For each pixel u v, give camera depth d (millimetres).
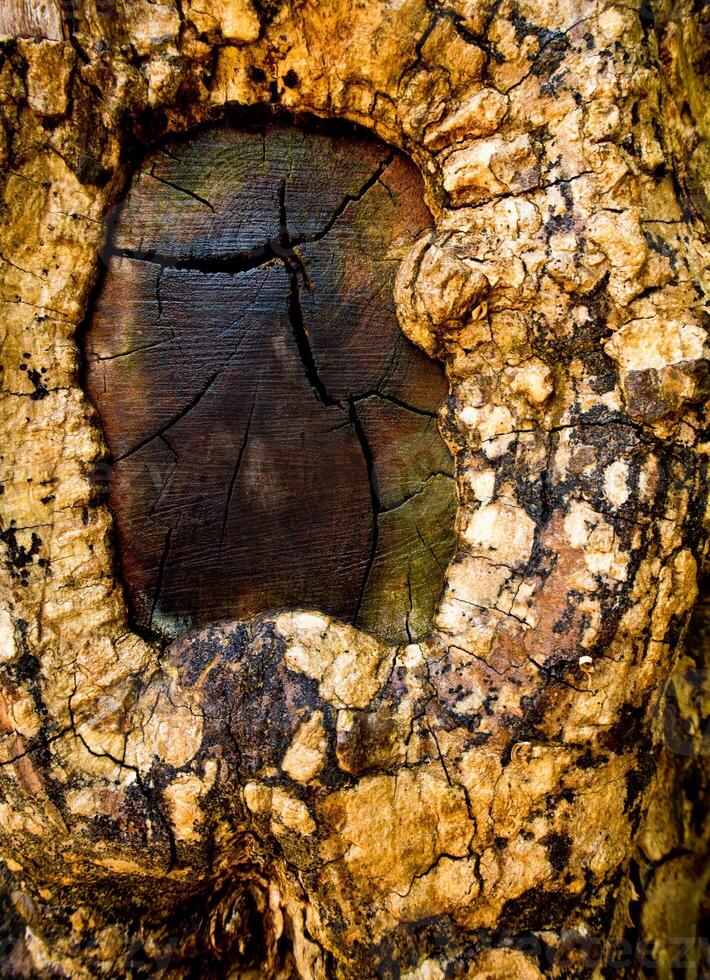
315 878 673
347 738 666
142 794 670
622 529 661
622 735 673
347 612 702
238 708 670
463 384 684
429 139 672
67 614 680
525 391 673
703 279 666
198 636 686
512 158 664
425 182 683
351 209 689
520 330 671
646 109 656
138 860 671
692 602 676
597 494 664
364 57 663
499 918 675
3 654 671
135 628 696
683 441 664
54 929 678
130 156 678
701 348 658
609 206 657
